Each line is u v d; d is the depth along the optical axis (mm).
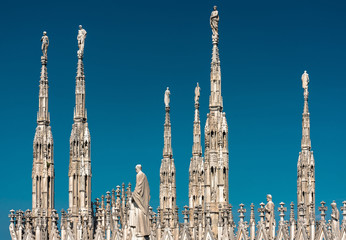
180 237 38688
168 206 51125
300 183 43906
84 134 44219
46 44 45594
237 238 37031
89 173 43938
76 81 44844
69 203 43812
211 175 38562
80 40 45281
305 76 44531
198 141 52438
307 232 38656
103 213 43875
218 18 40062
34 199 43969
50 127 44719
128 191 42781
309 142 44000
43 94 44969
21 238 41750
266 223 37688
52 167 44531
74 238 40875
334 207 34812
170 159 51844
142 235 30547
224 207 38250
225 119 38938
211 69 39438
